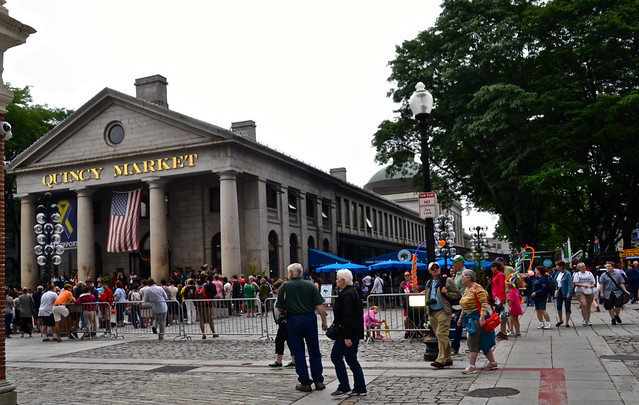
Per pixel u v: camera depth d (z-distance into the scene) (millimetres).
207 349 17562
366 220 66375
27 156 44406
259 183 41594
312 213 51031
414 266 18500
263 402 9633
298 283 10680
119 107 42312
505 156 37344
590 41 35125
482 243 38719
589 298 19453
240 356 15719
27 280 44031
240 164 39500
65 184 43219
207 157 38969
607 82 37125
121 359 15945
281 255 43625
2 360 9844
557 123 37469
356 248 61688
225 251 37719
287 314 10680
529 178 34094
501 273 16688
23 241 44469
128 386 11664
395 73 40969
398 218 80312
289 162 45281
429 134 41375
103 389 11453
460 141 38594
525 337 16828
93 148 42875
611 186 35188
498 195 42406
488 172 39688
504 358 13031
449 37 39312
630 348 13898
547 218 46969
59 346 20266
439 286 12398
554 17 36406
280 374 12398
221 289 29500
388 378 11305
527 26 37062
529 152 35188
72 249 43938
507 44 35969
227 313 20547
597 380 10180
